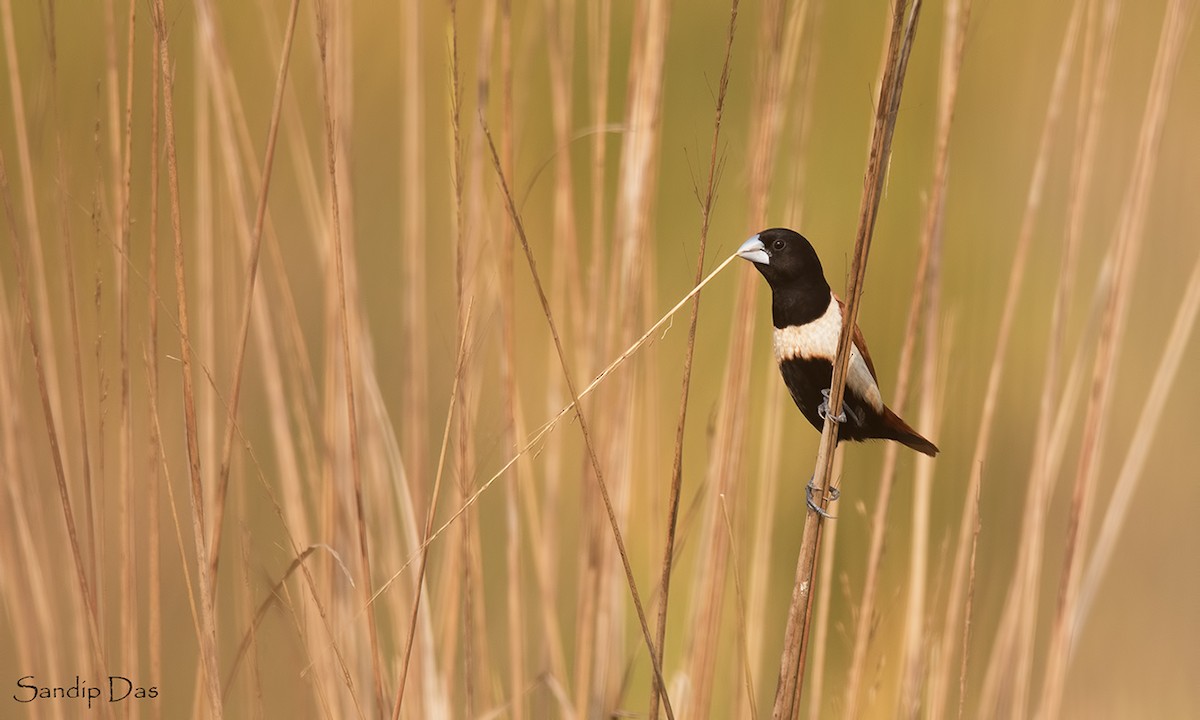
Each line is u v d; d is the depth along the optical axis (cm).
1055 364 902
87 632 772
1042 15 1422
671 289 1342
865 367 757
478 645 866
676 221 1394
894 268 1355
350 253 878
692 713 827
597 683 884
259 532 1063
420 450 922
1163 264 1411
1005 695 904
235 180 837
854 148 1366
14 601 827
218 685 686
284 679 954
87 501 749
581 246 1280
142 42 1199
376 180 1430
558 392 938
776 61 835
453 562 860
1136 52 1377
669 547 627
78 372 731
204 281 870
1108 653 1280
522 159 1305
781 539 1262
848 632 1071
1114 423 1398
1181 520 1363
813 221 1360
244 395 1095
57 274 984
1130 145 1376
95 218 689
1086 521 893
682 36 1507
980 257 1367
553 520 922
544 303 577
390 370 1333
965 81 1427
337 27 870
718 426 854
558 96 897
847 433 791
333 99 866
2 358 826
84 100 1175
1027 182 1405
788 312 765
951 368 1162
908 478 1202
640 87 871
